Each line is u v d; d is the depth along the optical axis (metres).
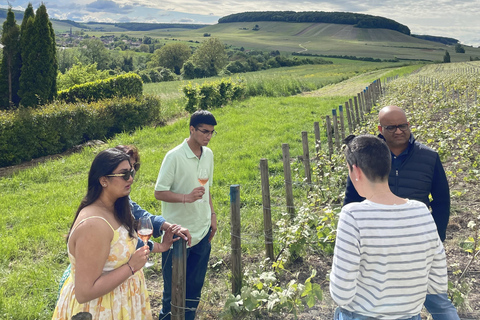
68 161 12.58
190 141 3.27
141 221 2.37
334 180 6.34
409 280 1.78
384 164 1.89
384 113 3.19
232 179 8.62
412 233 1.79
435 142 8.94
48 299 4.27
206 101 21.91
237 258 3.75
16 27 18.22
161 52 125.00
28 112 14.31
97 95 19.72
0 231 6.67
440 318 2.04
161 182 3.19
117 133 17.48
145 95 19.38
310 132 13.16
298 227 4.30
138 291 2.37
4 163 13.62
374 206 1.83
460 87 19.31
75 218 2.16
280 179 8.17
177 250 2.74
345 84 42.78
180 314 2.82
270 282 3.50
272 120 15.98
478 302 3.63
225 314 3.50
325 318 3.59
